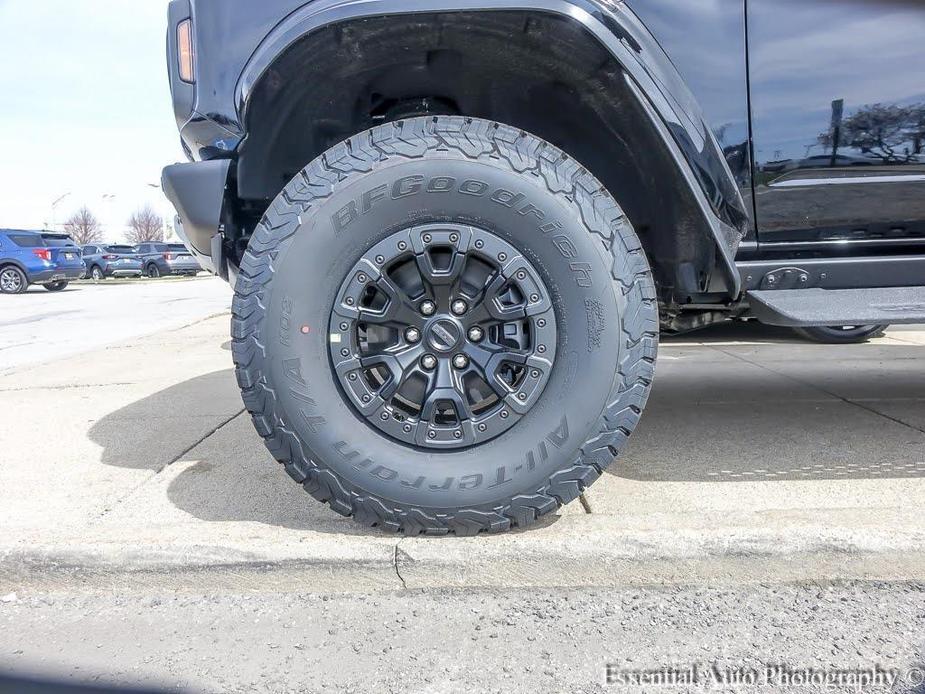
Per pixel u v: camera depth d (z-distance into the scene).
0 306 14.28
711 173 1.91
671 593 1.83
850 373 4.31
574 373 1.82
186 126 2.10
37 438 3.17
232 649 1.62
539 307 1.83
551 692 1.45
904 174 2.12
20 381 4.72
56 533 1.98
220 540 1.90
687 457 2.65
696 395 3.77
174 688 1.48
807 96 2.05
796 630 1.65
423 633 1.67
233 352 1.84
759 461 2.59
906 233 2.18
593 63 1.86
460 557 1.84
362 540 1.89
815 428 3.03
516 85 2.08
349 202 1.81
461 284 1.88
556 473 1.82
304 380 1.82
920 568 1.84
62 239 20.41
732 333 4.02
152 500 2.30
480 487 1.82
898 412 3.28
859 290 2.18
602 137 2.20
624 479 2.41
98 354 5.96
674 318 2.71
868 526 1.88
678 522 1.95
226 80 1.99
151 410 3.73
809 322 2.03
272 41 1.83
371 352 1.91
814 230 2.17
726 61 2.04
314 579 1.87
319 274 1.83
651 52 1.88
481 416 1.84
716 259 2.06
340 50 1.87
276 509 2.19
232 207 2.15
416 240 1.83
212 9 1.99
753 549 1.85
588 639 1.63
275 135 2.11
